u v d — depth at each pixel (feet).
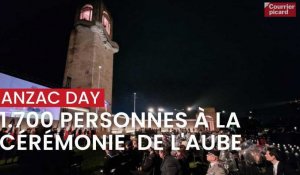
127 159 33.78
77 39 153.89
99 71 155.63
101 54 162.50
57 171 28.07
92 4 161.89
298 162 24.39
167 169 21.24
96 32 156.66
